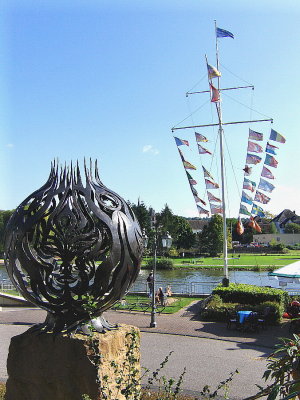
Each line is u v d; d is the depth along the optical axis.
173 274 48.72
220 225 79.88
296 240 107.38
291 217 120.06
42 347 5.98
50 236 5.98
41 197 6.27
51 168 6.60
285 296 20.16
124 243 6.11
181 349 13.84
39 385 5.97
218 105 26.11
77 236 5.92
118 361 6.09
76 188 6.19
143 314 19.98
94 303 6.06
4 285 28.50
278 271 19.66
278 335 15.84
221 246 79.50
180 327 17.20
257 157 24.70
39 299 6.19
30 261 5.98
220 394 9.70
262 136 24.38
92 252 5.91
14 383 6.14
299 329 16.23
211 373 11.30
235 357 12.88
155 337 15.53
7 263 6.40
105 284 5.99
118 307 21.11
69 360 5.80
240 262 61.56
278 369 3.62
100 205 6.28
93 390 5.62
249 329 16.45
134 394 5.42
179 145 25.34
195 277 44.62
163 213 89.44
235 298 20.55
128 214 6.49
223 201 25.09
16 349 6.15
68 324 6.06
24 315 19.70
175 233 89.00
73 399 5.77
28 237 6.14
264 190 25.22
